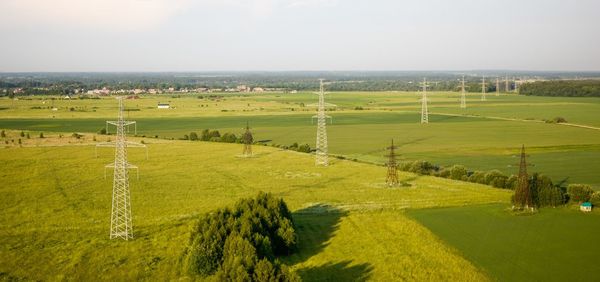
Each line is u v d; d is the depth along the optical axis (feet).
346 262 256.11
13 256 256.93
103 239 283.59
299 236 294.46
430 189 403.13
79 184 415.64
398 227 307.58
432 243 279.49
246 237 250.37
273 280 207.41
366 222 318.24
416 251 269.03
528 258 260.01
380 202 363.97
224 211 285.84
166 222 313.12
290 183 426.51
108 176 445.78
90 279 231.50
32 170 466.70
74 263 248.52
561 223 315.78
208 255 236.63
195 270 235.61
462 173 442.09
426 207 352.90
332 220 322.96
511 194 384.68
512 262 254.68
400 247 274.98
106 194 384.47
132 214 329.93
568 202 358.23
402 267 248.73
